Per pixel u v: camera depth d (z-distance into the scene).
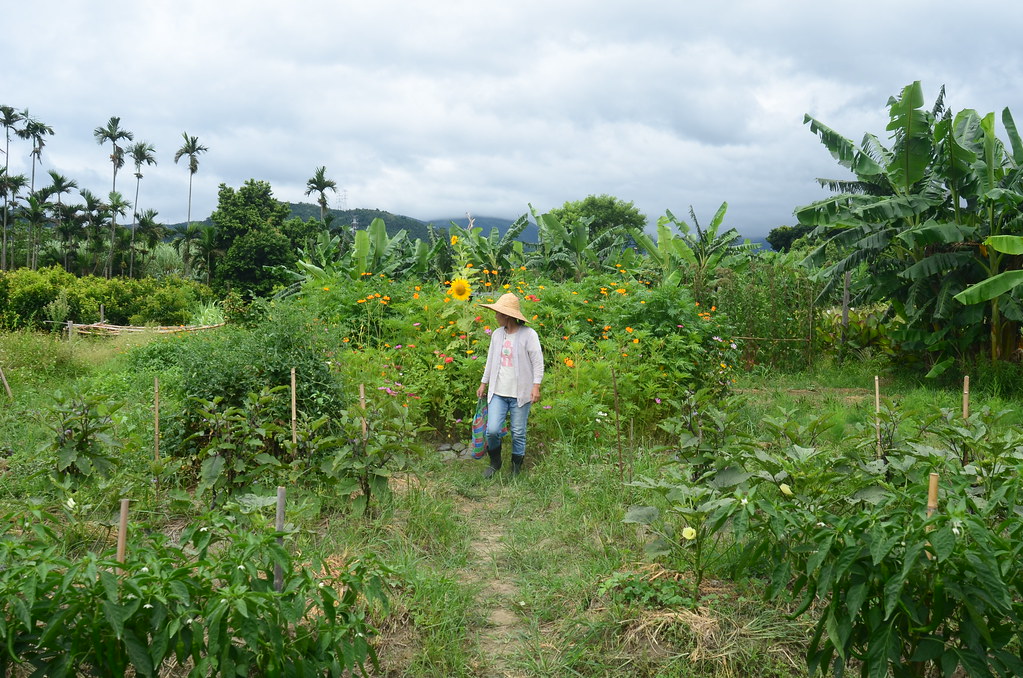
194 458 5.26
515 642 3.36
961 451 4.00
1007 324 11.77
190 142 77.81
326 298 9.54
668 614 3.28
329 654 2.44
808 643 3.10
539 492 5.54
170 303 25.22
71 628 2.04
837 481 3.46
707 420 4.76
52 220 66.50
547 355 8.57
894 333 12.59
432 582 3.69
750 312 13.33
